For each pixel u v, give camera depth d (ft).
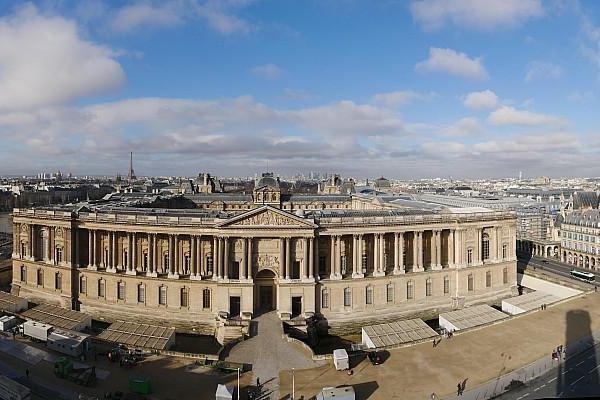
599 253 629.92
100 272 412.36
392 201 639.35
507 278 478.18
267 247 389.39
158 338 330.34
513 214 476.95
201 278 388.78
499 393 262.06
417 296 428.97
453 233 446.60
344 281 400.88
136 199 625.82
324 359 306.35
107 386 265.54
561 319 386.93
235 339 337.93
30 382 267.39
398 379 279.28
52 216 428.56
